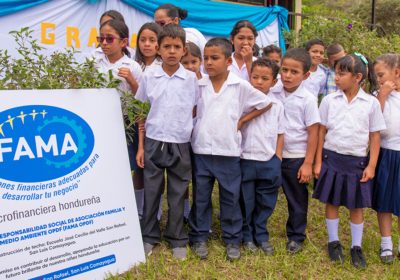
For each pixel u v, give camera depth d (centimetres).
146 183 231
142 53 292
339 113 246
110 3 448
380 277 226
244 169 249
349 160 241
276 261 233
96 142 211
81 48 435
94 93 214
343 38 481
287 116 256
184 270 215
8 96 185
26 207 183
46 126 194
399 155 245
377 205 252
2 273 172
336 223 249
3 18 386
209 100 236
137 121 242
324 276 224
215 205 323
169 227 237
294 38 560
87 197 203
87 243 199
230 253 233
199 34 345
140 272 212
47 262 185
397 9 1329
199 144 238
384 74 254
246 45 298
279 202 345
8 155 181
